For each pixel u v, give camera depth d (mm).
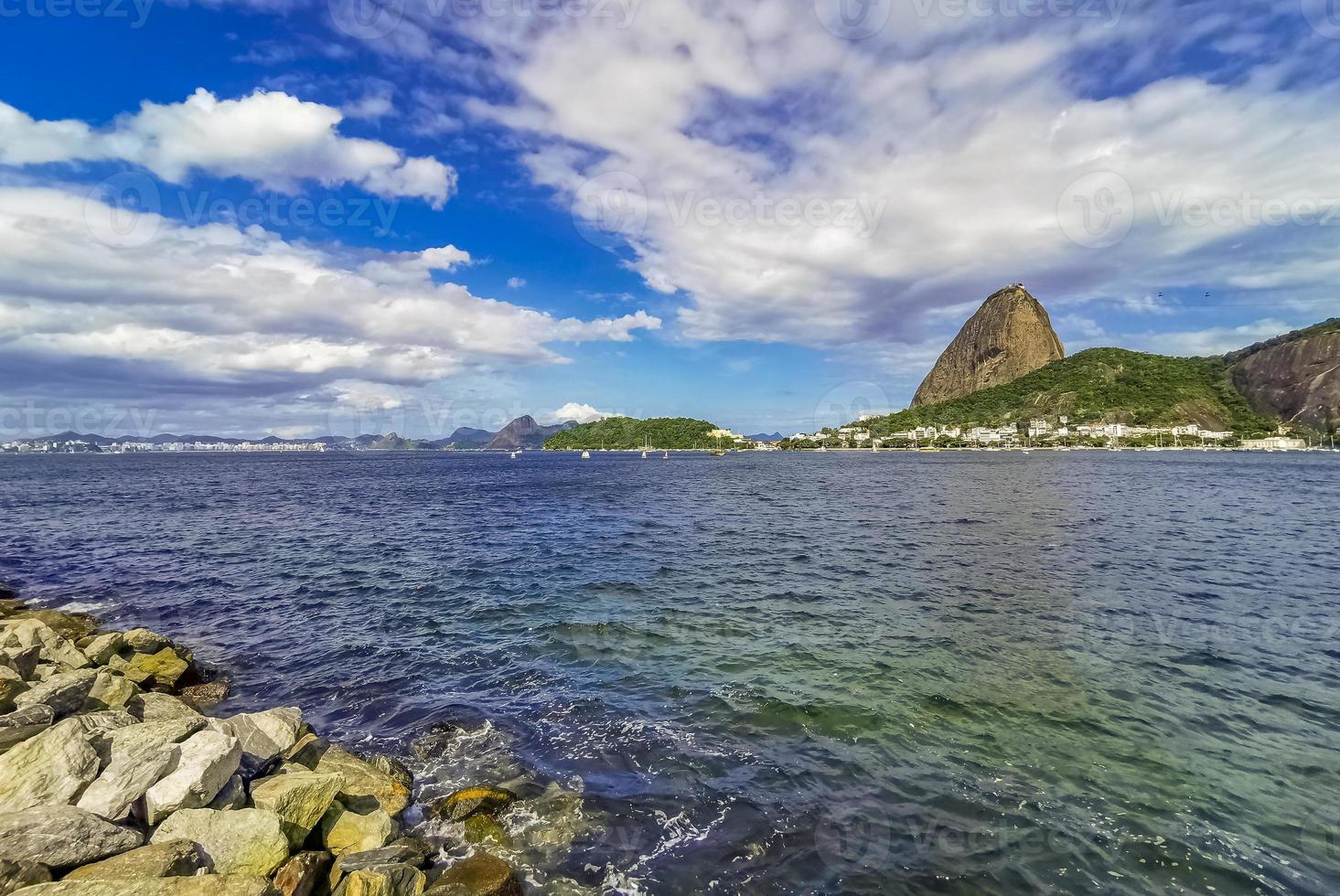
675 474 100688
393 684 12352
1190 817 7543
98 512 43094
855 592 18703
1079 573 21094
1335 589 18719
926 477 79750
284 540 30375
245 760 8023
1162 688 11305
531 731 10125
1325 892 6328
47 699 8992
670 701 11078
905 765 8797
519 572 22297
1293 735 9578
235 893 5328
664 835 7395
